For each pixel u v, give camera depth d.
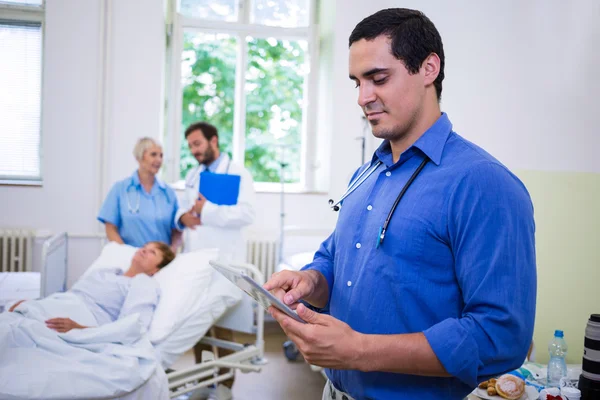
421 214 1.05
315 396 3.25
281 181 4.50
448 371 0.94
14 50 4.43
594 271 1.79
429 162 1.09
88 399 2.08
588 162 1.79
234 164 3.46
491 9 2.23
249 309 3.00
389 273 1.07
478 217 0.98
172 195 3.62
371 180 1.22
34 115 4.48
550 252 1.95
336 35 4.49
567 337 1.90
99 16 4.23
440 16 2.54
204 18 4.66
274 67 4.82
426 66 1.07
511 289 0.95
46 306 2.63
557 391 1.52
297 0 4.79
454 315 1.04
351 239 1.18
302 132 4.88
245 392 3.27
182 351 2.71
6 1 4.35
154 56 4.34
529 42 2.04
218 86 4.79
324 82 4.71
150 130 4.36
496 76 2.19
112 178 4.31
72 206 4.28
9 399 1.97
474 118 2.32
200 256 2.92
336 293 1.20
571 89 1.85
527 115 2.05
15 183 4.21
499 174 1.00
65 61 4.22
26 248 4.18
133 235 3.51
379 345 0.96
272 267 4.50
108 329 2.38
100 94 4.26
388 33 1.04
